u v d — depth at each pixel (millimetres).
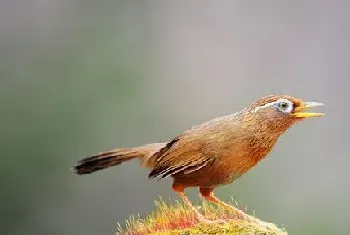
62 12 26469
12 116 22453
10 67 24297
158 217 8891
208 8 29969
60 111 22875
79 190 22094
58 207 22000
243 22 30234
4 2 26328
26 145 22125
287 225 21359
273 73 29641
